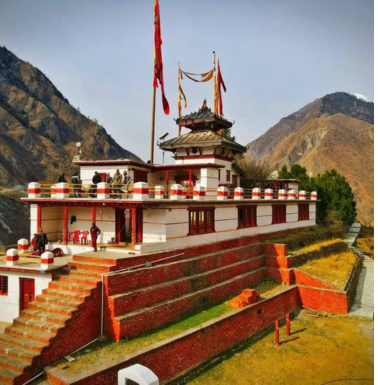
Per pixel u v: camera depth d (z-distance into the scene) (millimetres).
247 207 30141
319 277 26406
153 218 21000
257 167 56969
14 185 72688
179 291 19297
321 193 49906
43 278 17031
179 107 40562
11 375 12367
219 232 25984
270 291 24641
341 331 21875
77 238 22359
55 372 12703
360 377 16688
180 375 15680
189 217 22891
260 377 16453
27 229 54812
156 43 31641
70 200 20828
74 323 14453
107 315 15625
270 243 29203
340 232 43969
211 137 32844
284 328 22406
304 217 41094
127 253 19188
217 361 17531
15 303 17562
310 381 16312
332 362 18078
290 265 28000
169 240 20906
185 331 16609
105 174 27109
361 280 32094
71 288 15805
